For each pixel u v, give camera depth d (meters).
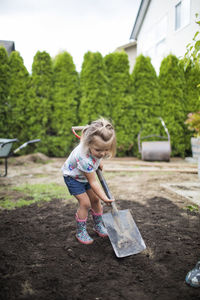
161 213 2.39
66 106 6.67
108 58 6.90
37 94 6.70
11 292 1.23
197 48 2.20
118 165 5.47
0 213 2.39
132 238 1.70
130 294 1.22
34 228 2.04
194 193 2.91
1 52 6.30
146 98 6.78
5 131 6.40
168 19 8.78
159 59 10.09
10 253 1.62
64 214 2.38
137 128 6.83
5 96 6.38
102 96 6.66
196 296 1.20
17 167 5.18
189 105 6.79
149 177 4.12
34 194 3.06
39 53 6.59
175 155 7.05
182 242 1.78
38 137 6.59
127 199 2.87
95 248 1.72
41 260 1.54
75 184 1.79
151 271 1.42
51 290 1.25
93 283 1.31
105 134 1.56
